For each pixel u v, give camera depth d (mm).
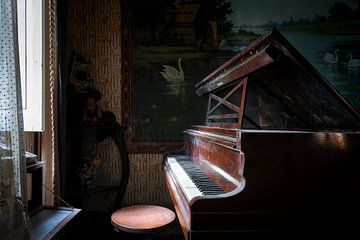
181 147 3230
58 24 2504
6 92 1369
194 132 2408
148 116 3227
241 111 1774
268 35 1330
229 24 3234
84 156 3074
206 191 1468
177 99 3230
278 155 1292
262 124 2377
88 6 3223
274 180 1282
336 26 3252
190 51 3232
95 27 3223
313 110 1796
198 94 3117
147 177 3229
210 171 1835
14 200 1361
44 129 2311
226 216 1244
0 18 1362
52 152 2381
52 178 2367
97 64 3215
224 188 1533
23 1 2232
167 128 3232
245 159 1275
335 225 1297
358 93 3242
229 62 1858
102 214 3025
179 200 1575
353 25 3254
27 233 1412
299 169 1296
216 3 3234
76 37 3193
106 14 3234
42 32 2266
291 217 1278
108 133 3078
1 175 1317
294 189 1289
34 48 2252
